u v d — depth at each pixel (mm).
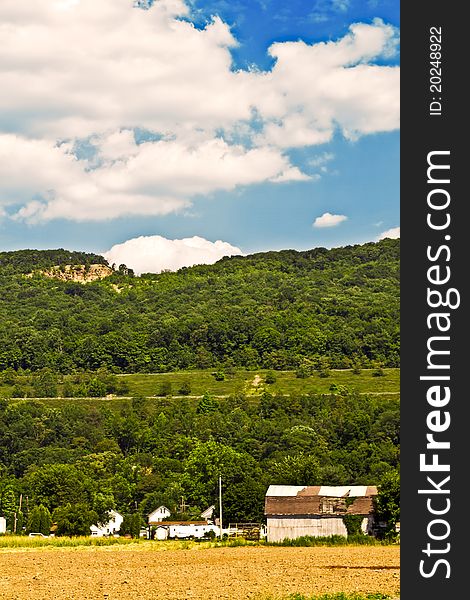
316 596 35406
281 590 38438
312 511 77250
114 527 125438
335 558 57062
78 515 100562
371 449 151750
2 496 128375
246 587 40125
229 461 133625
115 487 145125
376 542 73812
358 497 78188
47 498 126750
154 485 146625
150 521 122562
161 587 41000
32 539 82500
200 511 129875
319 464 136375
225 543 78500
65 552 69625
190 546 75875
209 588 40094
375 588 38500
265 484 109750
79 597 37562
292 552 64125
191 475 135125
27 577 47406
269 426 177875
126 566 54281
